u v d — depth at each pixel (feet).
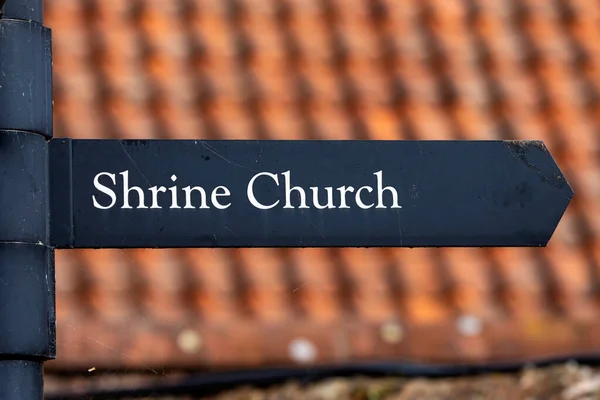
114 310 17.42
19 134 7.94
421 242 8.93
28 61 8.04
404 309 18.03
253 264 18.53
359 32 22.56
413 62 21.99
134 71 21.18
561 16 23.32
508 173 9.14
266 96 20.90
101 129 19.81
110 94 20.57
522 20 23.17
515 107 21.33
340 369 17.26
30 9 8.11
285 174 8.86
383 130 20.53
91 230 8.43
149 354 17.03
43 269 7.93
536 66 22.21
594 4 23.62
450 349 17.56
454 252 19.10
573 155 20.71
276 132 20.18
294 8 22.89
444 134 20.62
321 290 18.21
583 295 18.51
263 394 17.19
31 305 7.81
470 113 21.13
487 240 9.00
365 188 8.92
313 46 22.09
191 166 8.71
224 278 18.25
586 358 17.61
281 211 8.77
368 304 18.04
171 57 21.57
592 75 22.16
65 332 16.97
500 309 18.19
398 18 22.93
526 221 9.05
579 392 17.35
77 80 20.79
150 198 8.61
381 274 18.57
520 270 18.84
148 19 22.35
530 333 17.76
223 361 17.11
